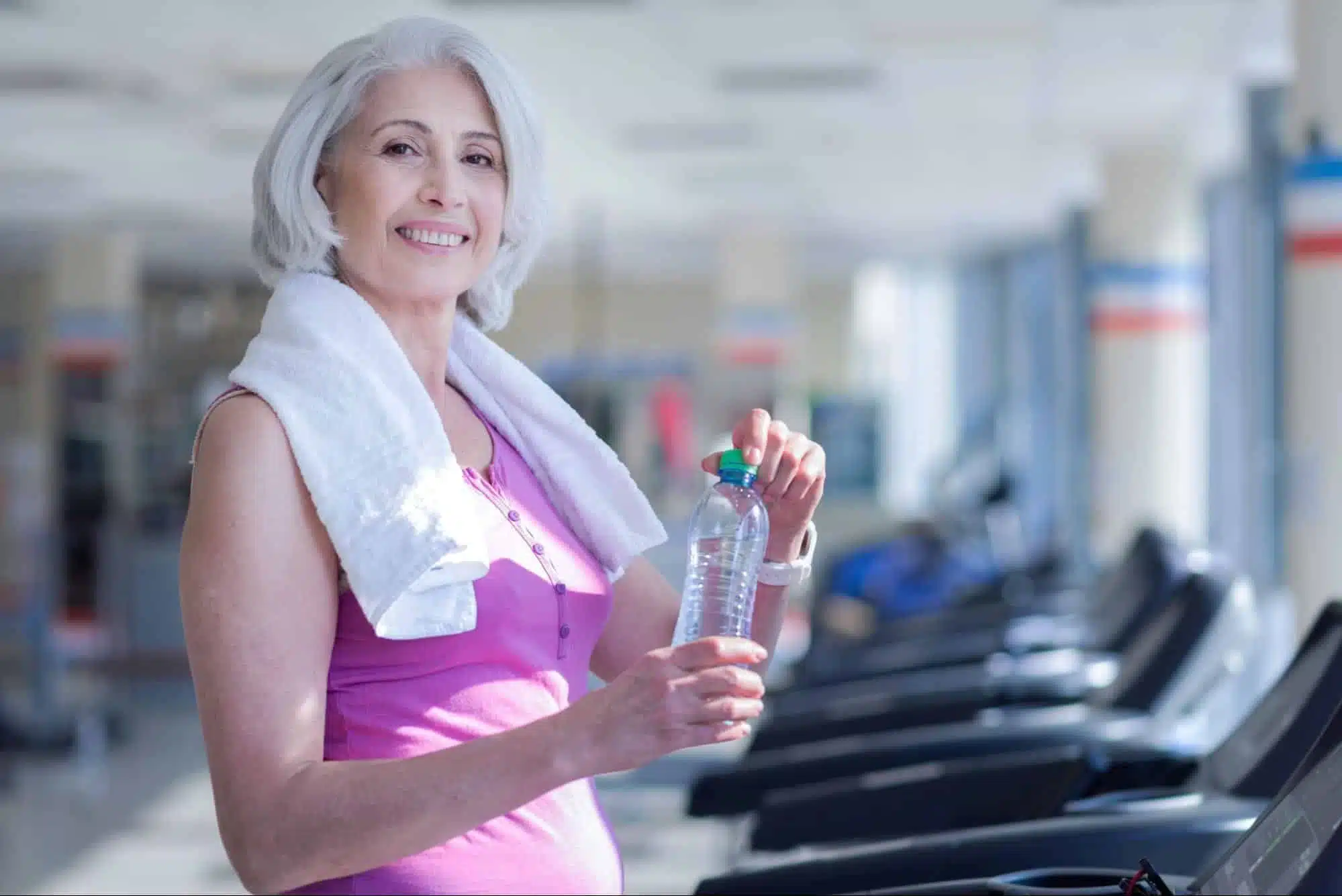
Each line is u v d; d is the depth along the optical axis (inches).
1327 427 215.9
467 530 67.1
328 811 60.7
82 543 621.0
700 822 255.9
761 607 75.3
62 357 683.4
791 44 337.7
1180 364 477.7
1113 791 116.3
